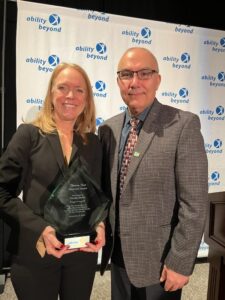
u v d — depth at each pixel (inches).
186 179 53.5
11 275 53.6
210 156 134.0
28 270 51.8
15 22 114.0
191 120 55.2
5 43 113.0
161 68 123.7
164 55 123.5
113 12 124.3
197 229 52.8
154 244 55.6
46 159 52.1
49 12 110.0
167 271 54.0
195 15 133.4
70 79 53.6
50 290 53.7
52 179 51.8
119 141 60.7
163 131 55.9
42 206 51.3
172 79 125.5
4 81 114.6
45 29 110.2
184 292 105.3
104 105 118.8
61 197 50.1
